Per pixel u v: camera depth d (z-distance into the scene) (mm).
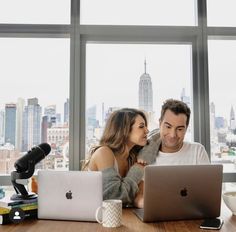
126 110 2113
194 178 1385
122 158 2014
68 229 1297
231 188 2455
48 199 1447
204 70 2510
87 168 2051
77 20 2459
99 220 1378
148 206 1354
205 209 1426
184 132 2152
